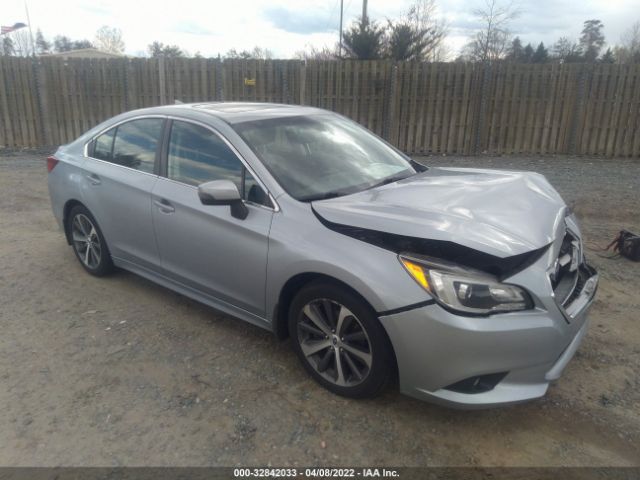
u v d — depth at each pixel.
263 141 3.69
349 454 2.77
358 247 2.90
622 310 4.34
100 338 3.91
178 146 4.00
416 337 2.71
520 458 2.75
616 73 11.00
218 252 3.58
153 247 4.14
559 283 3.01
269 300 3.37
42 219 6.95
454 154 11.69
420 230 2.77
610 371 3.50
